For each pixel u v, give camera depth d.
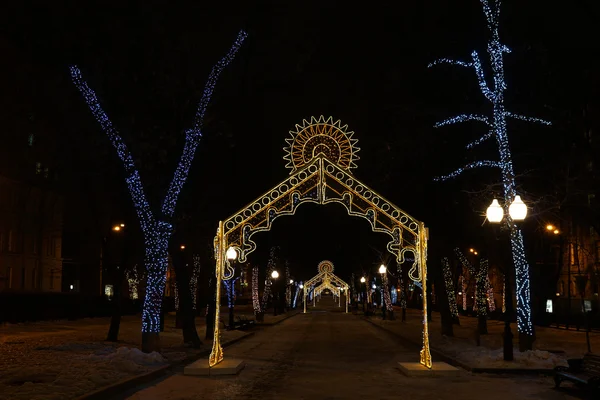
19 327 36.06
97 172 23.39
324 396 13.21
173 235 24.59
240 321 38.81
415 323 45.25
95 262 68.75
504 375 16.50
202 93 21.09
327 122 17.77
